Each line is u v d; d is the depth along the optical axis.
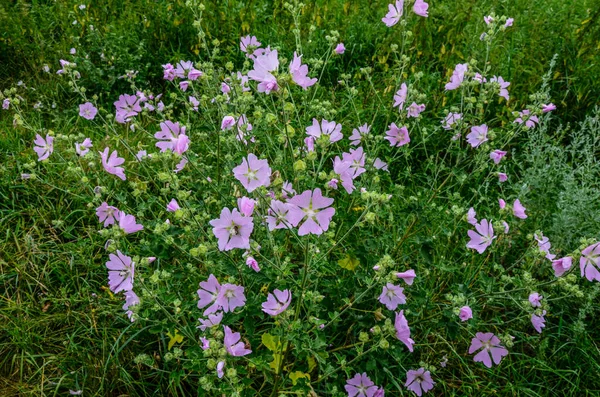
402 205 1.05
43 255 0.97
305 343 0.63
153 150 1.20
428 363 0.81
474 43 1.46
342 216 0.81
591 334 0.94
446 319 0.78
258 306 0.69
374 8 1.70
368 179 0.88
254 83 1.00
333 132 0.78
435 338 0.88
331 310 0.76
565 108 1.37
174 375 0.69
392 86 1.22
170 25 1.53
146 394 0.78
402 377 0.83
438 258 0.94
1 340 0.86
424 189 1.04
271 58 0.70
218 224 0.62
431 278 0.93
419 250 0.83
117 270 0.67
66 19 1.59
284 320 0.62
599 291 0.87
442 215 0.91
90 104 1.12
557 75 1.36
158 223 0.73
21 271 0.94
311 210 0.60
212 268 0.73
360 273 0.73
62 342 0.86
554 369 0.87
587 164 1.08
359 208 0.95
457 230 1.02
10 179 1.09
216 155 0.96
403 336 0.67
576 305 0.97
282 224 0.67
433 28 1.53
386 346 0.65
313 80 0.70
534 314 0.78
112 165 0.81
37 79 1.44
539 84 1.39
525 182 1.11
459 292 0.74
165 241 0.69
